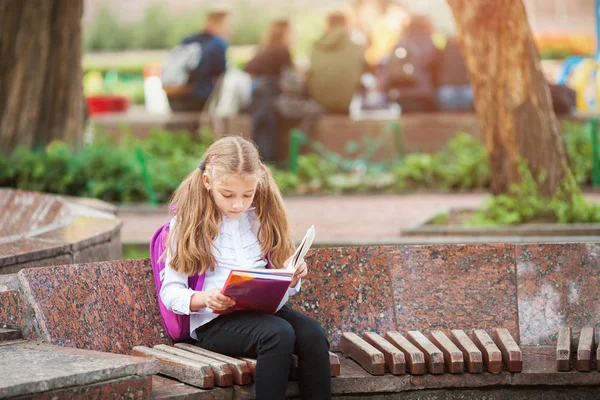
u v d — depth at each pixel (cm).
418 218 1114
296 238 928
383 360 459
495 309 521
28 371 382
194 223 447
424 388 462
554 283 525
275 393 416
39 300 450
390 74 1670
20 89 1413
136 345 476
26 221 757
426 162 1458
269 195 466
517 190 950
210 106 1692
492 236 921
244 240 462
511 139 945
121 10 2636
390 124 1628
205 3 2575
